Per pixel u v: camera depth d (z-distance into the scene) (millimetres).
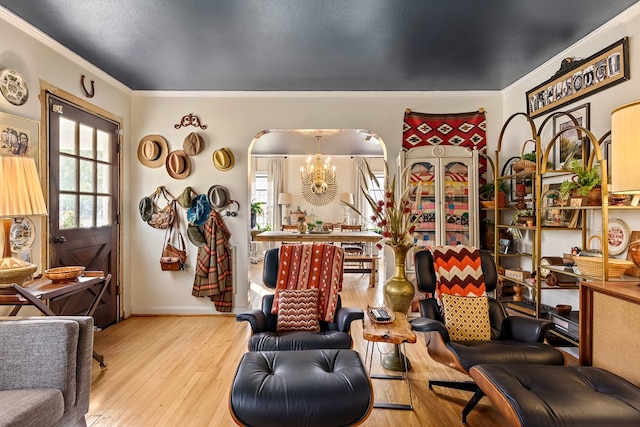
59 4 2217
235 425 1931
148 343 3131
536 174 2762
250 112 3961
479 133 3953
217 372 2570
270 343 2107
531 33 2615
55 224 2822
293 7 2236
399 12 2307
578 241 2850
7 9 2275
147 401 2174
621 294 1657
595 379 1555
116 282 3709
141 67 3242
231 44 2764
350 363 1767
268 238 4742
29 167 2092
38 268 2617
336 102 3965
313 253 2736
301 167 9070
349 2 2188
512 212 3705
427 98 3965
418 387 2359
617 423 1267
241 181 3971
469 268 2547
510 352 1900
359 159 8859
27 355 1546
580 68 2740
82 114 3139
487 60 3092
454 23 2455
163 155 3941
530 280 2941
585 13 2346
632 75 2336
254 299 4613
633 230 2312
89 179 3264
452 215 3752
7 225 2111
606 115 2549
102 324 3465
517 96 3686
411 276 3785
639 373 1581
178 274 3963
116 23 2447
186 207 3920
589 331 1881
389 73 3389
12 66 2402
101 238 3439
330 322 2516
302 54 2947
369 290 5211
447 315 2342
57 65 2812
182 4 2203
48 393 1477
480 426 1932
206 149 3965
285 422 1471
